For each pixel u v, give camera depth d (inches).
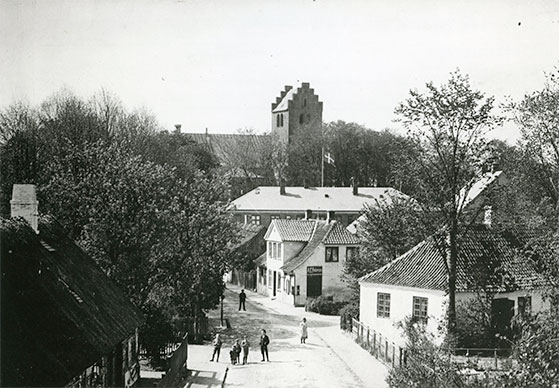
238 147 4815.5
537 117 1483.8
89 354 804.6
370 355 1592.0
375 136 4468.5
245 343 1465.3
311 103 5024.6
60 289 879.1
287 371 1381.6
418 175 1473.9
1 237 851.4
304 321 1772.9
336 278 2593.5
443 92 1433.3
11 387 646.5
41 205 1387.8
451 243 1455.5
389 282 1631.4
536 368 724.0
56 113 2313.0
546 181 1515.7
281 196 3786.9
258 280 3048.7
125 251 1346.0
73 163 1471.5
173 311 1667.1
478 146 1443.2
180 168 2960.1
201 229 1694.1
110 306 1015.0
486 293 1476.4
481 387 757.3
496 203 1549.0
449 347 864.3
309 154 4559.5
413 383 804.0
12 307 751.1
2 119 2032.5
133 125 2637.8
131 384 1087.6
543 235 1403.8
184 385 1205.7
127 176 1365.7
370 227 2001.7
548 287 1302.9
